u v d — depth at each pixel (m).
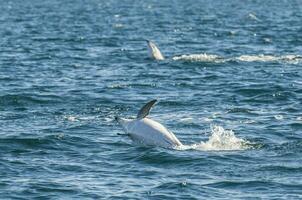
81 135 56.38
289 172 46.03
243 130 58.75
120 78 90.44
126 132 54.03
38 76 92.06
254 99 74.00
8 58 113.25
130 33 172.62
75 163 48.66
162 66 102.69
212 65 102.75
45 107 69.56
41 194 41.88
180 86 83.56
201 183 43.91
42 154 51.06
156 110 68.19
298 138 56.03
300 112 66.75
